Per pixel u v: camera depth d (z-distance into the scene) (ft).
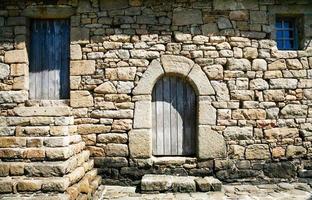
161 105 19.30
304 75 19.21
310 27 19.47
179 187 16.87
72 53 18.81
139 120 18.54
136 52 18.81
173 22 19.01
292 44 20.12
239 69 18.97
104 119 18.58
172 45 18.90
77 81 18.71
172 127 19.27
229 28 19.11
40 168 12.96
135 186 18.28
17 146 14.05
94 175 17.08
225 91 18.84
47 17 19.35
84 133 18.52
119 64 18.76
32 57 19.62
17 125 15.46
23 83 18.69
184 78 19.10
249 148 18.80
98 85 18.70
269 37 19.29
